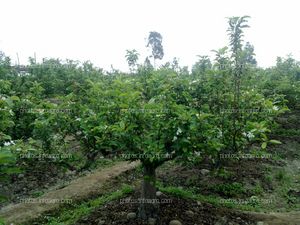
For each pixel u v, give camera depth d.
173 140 4.46
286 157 9.15
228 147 5.60
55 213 6.27
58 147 5.55
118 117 4.94
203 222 5.39
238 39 5.74
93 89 5.79
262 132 4.87
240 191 7.02
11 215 6.14
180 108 4.59
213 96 6.10
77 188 7.25
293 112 12.27
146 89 6.27
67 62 19.75
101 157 9.17
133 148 4.68
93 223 5.50
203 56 7.66
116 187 7.39
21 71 17.41
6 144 4.89
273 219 5.74
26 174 8.15
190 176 7.61
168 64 12.93
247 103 5.84
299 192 7.17
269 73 12.55
